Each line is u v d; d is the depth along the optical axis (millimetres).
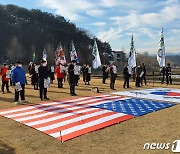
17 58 71812
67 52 76625
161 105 12164
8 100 13719
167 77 22766
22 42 86312
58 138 7316
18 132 7906
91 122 8922
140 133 7770
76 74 20984
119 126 8539
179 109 11367
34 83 18594
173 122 9031
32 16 100188
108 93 16344
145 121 9195
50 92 16984
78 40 95938
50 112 10508
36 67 18516
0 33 87688
